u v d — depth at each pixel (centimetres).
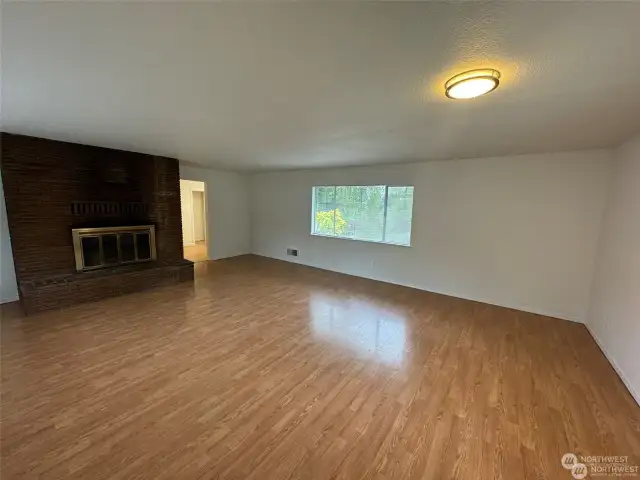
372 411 197
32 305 337
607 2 91
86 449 162
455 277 438
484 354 273
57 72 152
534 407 203
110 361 250
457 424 186
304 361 257
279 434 176
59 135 312
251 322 337
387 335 311
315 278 531
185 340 291
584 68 138
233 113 222
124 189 418
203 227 873
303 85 168
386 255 509
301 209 632
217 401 204
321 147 353
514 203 382
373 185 515
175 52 131
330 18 104
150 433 174
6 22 105
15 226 329
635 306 227
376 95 180
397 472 152
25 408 192
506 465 158
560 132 256
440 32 113
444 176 435
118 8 97
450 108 200
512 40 117
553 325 341
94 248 391
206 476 148
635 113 199
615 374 244
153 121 247
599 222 328
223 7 97
